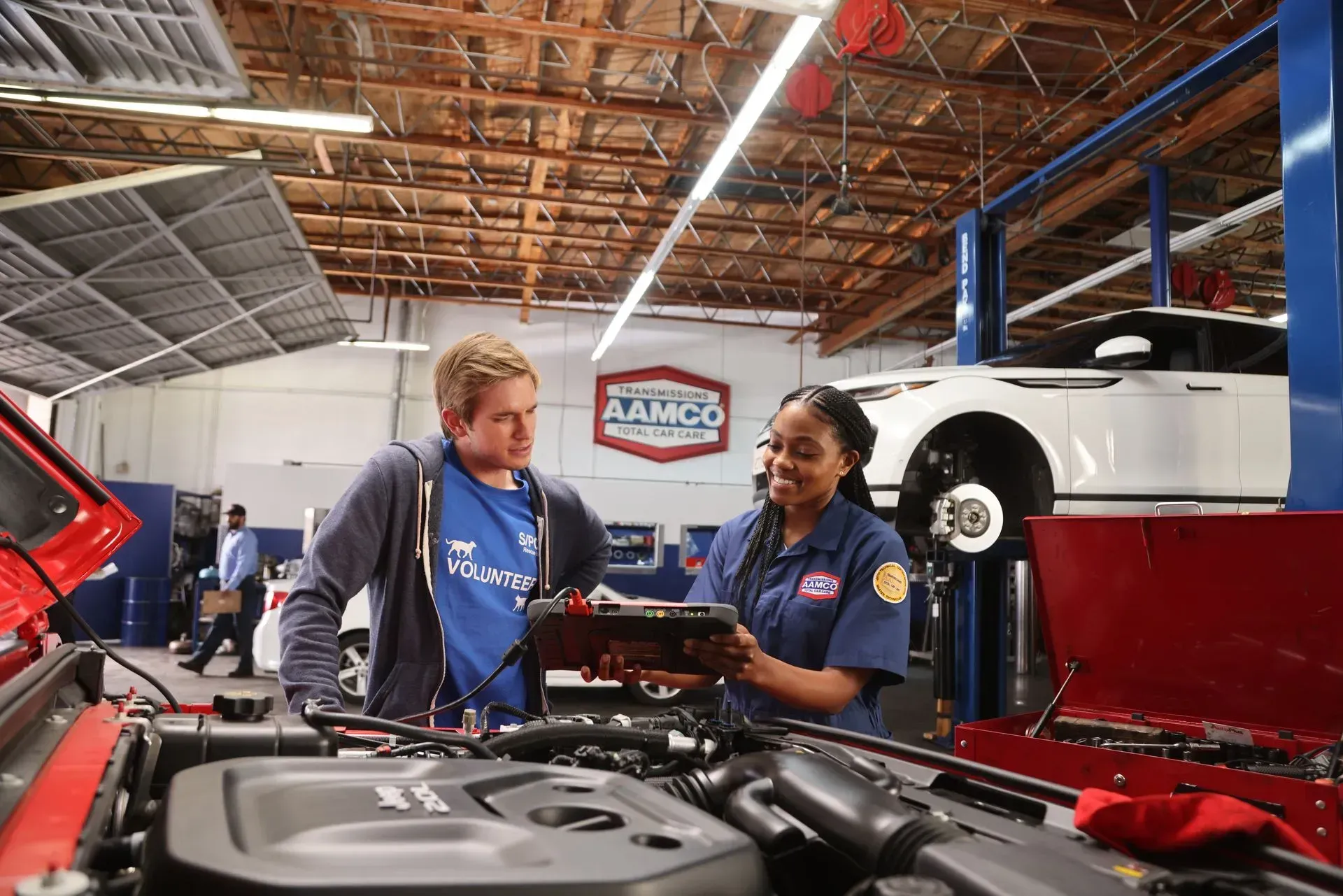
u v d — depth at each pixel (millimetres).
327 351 16047
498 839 549
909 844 646
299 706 1378
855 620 1579
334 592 1501
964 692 5453
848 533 1708
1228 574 1870
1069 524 2141
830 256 13906
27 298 9562
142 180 7371
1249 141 9414
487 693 1591
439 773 682
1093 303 15289
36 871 465
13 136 9641
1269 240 11680
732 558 1916
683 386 16766
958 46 8609
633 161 10367
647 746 1033
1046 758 1982
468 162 11289
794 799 753
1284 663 1838
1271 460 4641
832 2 4836
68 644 1050
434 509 1596
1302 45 3113
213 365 13625
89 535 1297
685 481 16594
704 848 551
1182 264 10328
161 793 808
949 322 15930
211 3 5289
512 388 1581
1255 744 1906
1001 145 10047
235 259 9727
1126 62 8102
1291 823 1518
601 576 1963
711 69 9000
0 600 1061
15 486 1249
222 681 8391
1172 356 4781
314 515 9773
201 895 449
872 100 9539
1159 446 4520
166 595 12828
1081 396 4523
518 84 9383
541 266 14102
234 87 6180
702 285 16000
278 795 598
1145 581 2021
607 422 16453
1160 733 1968
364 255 14625
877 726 1672
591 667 1422
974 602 5438
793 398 1726
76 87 6270
